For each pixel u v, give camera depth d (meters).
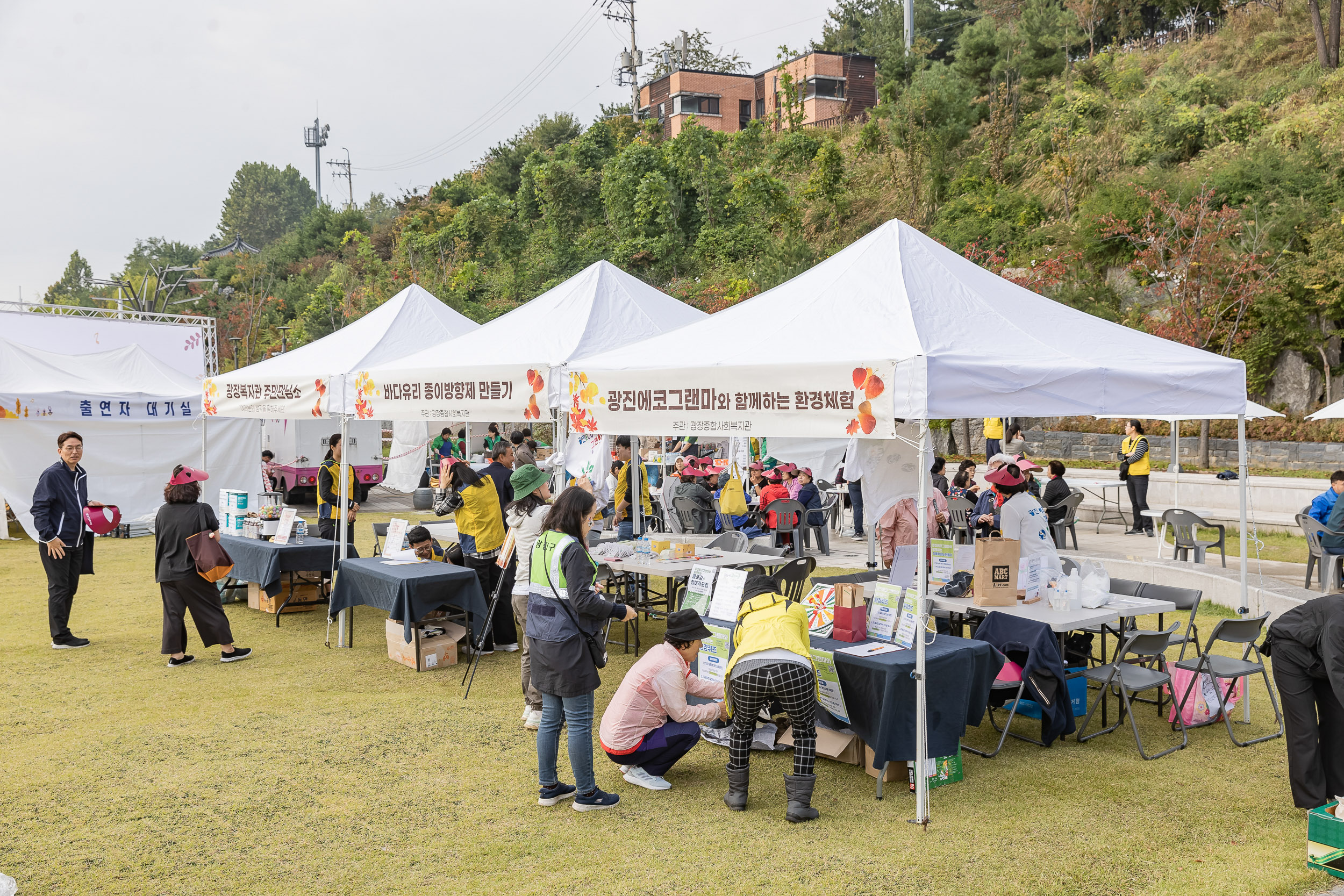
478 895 3.96
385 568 7.84
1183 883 4.04
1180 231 21.52
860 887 4.00
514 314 9.00
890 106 34.59
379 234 59.50
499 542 8.13
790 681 4.66
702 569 6.27
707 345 6.09
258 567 9.06
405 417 8.05
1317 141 23.72
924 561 4.77
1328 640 4.50
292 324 50.56
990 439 17.75
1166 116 28.11
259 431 17.25
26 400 14.74
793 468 13.45
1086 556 11.66
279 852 4.38
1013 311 5.98
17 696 6.86
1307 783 4.73
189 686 7.12
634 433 6.03
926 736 4.78
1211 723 6.34
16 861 4.29
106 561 13.12
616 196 35.50
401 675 7.43
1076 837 4.51
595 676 4.80
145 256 92.62
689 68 55.25
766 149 39.59
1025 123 32.75
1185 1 39.09
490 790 5.13
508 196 54.00
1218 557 12.88
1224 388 5.94
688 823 4.70
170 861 4.29
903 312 5.39
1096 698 6.93
